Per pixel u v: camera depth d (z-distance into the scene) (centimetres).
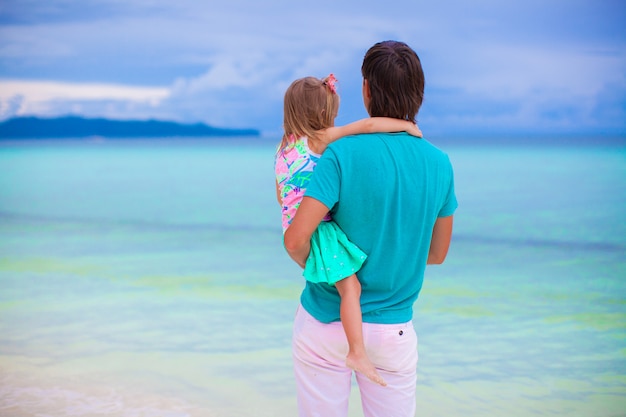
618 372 371
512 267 754
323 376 203
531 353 408
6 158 4231
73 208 1559
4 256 809
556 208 1476
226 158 4006
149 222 1266
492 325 478
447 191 201
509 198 1686
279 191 214
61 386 340
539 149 4788
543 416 309
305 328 201
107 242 966
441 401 329
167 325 465
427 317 504
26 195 1944
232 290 592
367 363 188
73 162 3859
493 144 5738
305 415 207
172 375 359
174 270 704
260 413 310
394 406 204
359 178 186
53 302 540
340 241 192
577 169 2816
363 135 191
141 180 2492
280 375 360
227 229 1156
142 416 304
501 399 331
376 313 196
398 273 196
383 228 190
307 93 209
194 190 2052
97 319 482
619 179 2280
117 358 388
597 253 865
